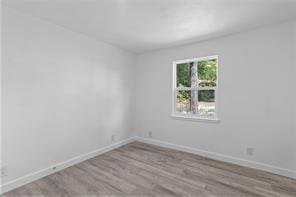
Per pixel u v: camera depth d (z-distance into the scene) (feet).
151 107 12.65
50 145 7.88
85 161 9.38
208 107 10.53
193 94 11.09
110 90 11.16
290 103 7.53
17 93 6.68
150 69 12.65
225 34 9.06
